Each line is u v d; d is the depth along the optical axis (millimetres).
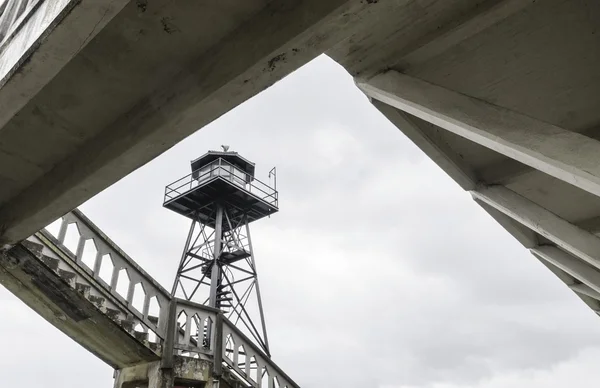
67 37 2695
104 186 4457
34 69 2969
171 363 7355
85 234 7145
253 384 9031
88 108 4012
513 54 3453
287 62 2869
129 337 6992
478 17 3076
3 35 4301
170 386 7227
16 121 4254
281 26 2771
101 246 7312
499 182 4809
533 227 4352
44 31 2691
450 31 3178
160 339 7594
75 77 3672
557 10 3082
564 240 4145
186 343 7773
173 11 3016
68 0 2494
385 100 3566
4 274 6434
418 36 3289
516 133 2803
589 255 4000
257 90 3113
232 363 8656
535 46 3383
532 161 2744
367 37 3270
